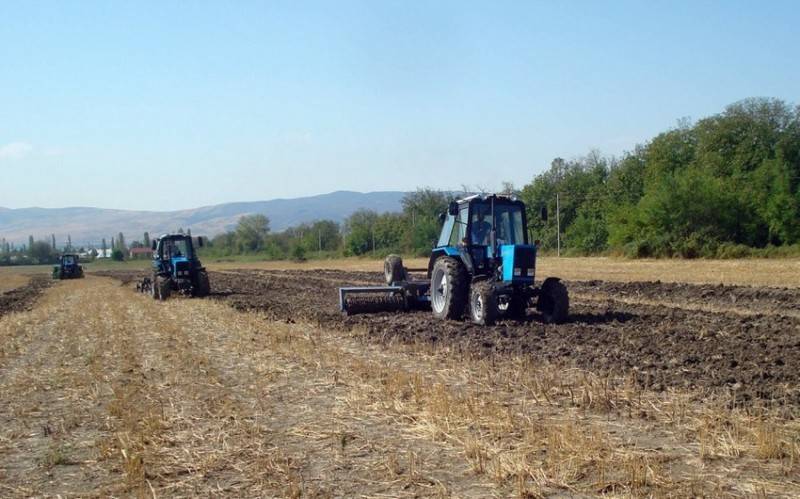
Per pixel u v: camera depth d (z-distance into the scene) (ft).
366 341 39.40
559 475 17.69
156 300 79.66
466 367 30.73
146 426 23.22
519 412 23.41
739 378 27.35
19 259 435.94
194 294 83.10
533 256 43.21
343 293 52.75
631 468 17.85
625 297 65.51
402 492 17.24
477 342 37.11
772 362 30.35
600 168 211.41
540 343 36.52
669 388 25.99
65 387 30.68
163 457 20.31
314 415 24.27
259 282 111.86
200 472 19.02
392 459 19.22
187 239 83.61
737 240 134.31
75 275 185.88
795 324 43.39
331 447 20.74
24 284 163.53
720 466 18.24
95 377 32.24
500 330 40.98
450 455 19.71
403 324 45.03
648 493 16.61
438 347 35.83
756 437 19.89
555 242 196.34
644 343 35.86
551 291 43.60
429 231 211.61
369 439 21.38
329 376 30.50
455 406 23.73
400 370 30.42
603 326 42.45
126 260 401.08
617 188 192.65
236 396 27.55
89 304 78.79
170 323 53.06
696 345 35.09
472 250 46.09
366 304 52.60
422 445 20.65
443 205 246.47
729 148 169.37
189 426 23.41
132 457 19.80
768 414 22.27
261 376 31.17
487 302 42.63
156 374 32.65
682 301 60.39
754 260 113.70
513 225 46.39
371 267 163.53
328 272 139.85
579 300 62.23
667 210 135.33
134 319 57.93
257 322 50.39
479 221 46.26
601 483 17.12
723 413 22.35
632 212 144.46
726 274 84.84
